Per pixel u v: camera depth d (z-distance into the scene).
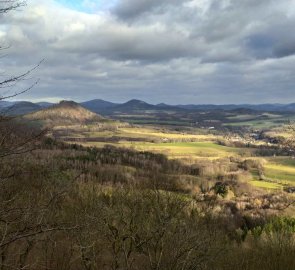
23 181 4.46
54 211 5.05
